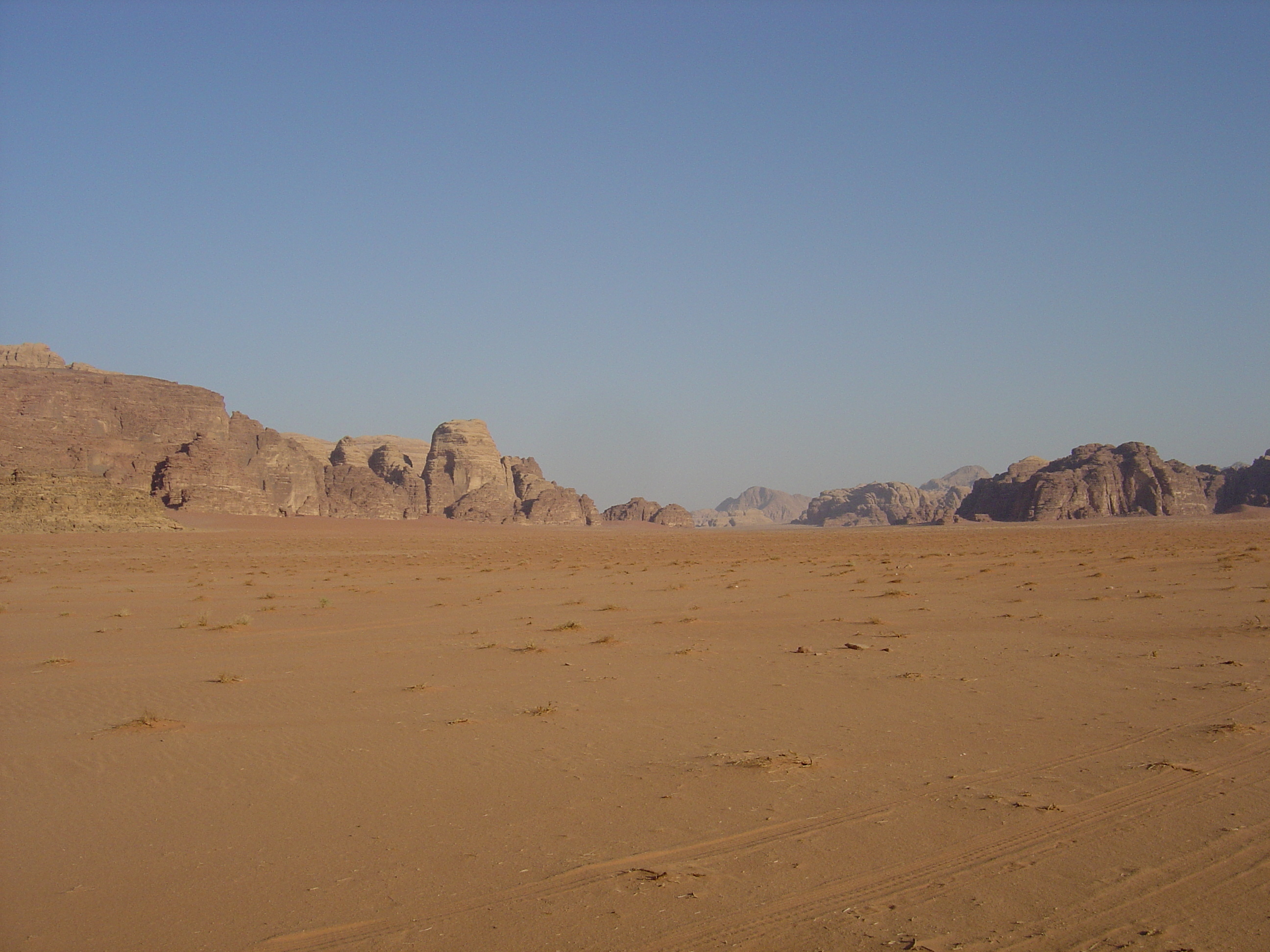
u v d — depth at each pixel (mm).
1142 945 6629
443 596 38594
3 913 7668
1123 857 8227
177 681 18578
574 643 23188
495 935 7070
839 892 7668
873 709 14773
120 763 12211
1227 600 28594
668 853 8648
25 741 13508
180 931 7277
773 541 119688
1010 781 10547
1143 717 13539
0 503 123250
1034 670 17891
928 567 50375
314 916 7496
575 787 10805
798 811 9703
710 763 11688
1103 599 30297
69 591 42531
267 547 96062
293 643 24078
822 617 27625
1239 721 13086
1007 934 6855
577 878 8109
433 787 10945
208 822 9867
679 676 18188
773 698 15852
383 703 16078
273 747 12984
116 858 8875
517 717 14719
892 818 9383
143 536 116750
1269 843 8422
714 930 7051
